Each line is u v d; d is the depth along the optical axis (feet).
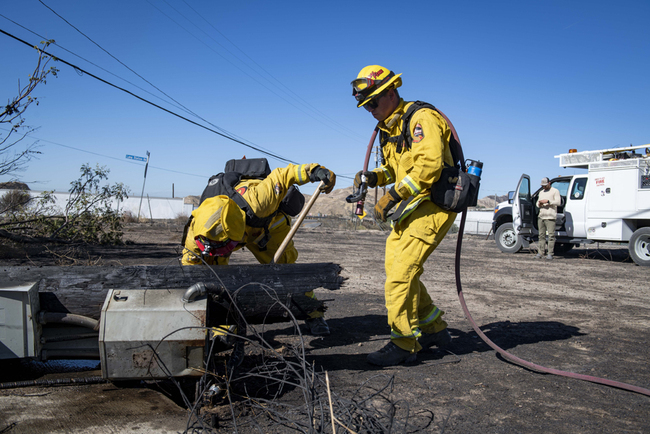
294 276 8.59
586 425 7.00
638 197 30.86
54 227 31.60
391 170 10.83
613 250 41.88
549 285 21.71
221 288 7.88
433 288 20.25
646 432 6.79
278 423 6.77
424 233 9.32
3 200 30.58
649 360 10.39
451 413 7.32
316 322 12.02
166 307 6.92
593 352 10.96
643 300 18.19
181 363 6.84
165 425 6.73
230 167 10.88
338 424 6.38
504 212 39.27
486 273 25.58
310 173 9.92
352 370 9.36
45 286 7.67
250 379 8.55
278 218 11.19
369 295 18.24
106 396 7.74
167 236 47.42
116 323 6.70
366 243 47.16
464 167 9.92
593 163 33.37
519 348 11.19
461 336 12.38
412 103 9.77
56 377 8.60
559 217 35.40
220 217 8.12
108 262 24.08
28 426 6.57
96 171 32.96
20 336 7.30
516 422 7.05
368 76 9.63
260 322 9.05
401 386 8.50
